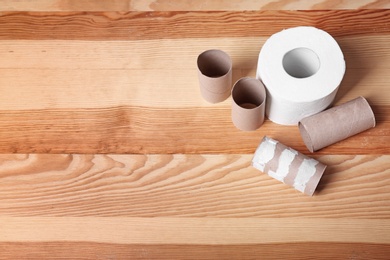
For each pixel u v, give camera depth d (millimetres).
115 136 1121
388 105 1121
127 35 1234
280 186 1055
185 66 1192
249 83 1039
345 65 1092
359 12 1227
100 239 1025
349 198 1037
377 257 987
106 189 1069
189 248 1011
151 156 1096
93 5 1272
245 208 1039
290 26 1224
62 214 1051
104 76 1189
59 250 1021
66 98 1168
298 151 1073
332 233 1010
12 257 1020
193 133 1115
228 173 1071
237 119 1066
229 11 1248
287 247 1003
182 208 1045
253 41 1210
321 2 1246
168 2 1266
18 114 1153
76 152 1108
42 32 1246
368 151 1077
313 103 1022
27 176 1088
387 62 1168
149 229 1030
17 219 1049
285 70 1118
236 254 1002
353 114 1035
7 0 1286
